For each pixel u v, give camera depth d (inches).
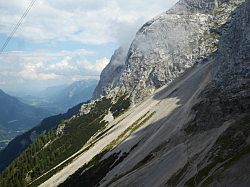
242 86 4173.2
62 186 6446.9
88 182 5595.5
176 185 3203.7
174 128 4852.4
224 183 2689.5
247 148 3009.4
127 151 5684.1
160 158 4146.2
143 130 6200.8
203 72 6865.2
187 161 3494.1
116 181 4468.5
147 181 3767.2
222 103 4136.3
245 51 4670.3
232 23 5728.3
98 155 6702.8
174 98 6815.9
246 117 3681.1
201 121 4242.1
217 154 3230.8
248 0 5536.4
